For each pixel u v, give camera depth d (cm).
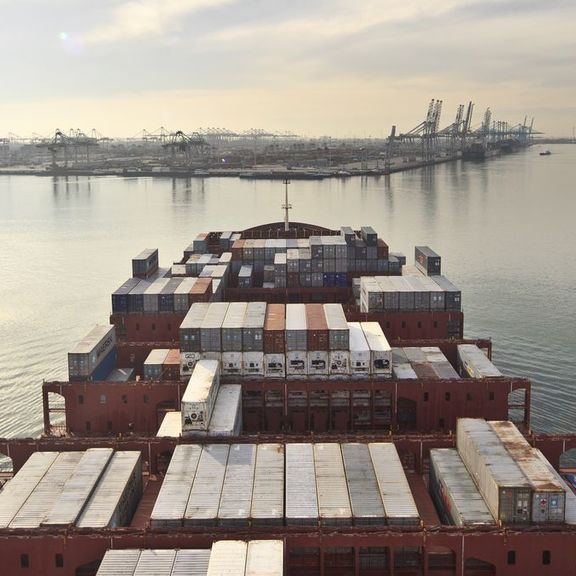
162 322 9681
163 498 5075
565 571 4756
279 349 7588
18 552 4769
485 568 4900
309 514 4828
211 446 5975
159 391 7531
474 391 7506
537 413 8994
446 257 19725
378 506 4934
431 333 9631
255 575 4128
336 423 7738
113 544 4731
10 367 11144
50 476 5544
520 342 11819
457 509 4997
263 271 12875
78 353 7656
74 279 17988
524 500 4775
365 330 8325
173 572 4366
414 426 7756
